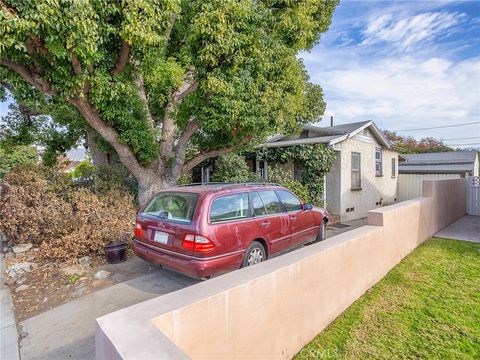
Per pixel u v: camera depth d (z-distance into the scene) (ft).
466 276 13.70
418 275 13.84
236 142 24.31
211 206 12.10
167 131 25.00
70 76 15.14
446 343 8.71
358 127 35.86
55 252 15.65
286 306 7.61
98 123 18.60
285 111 22.49
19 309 11.54
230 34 18.61
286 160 33.88
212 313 5.58
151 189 22.98
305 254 8.75
